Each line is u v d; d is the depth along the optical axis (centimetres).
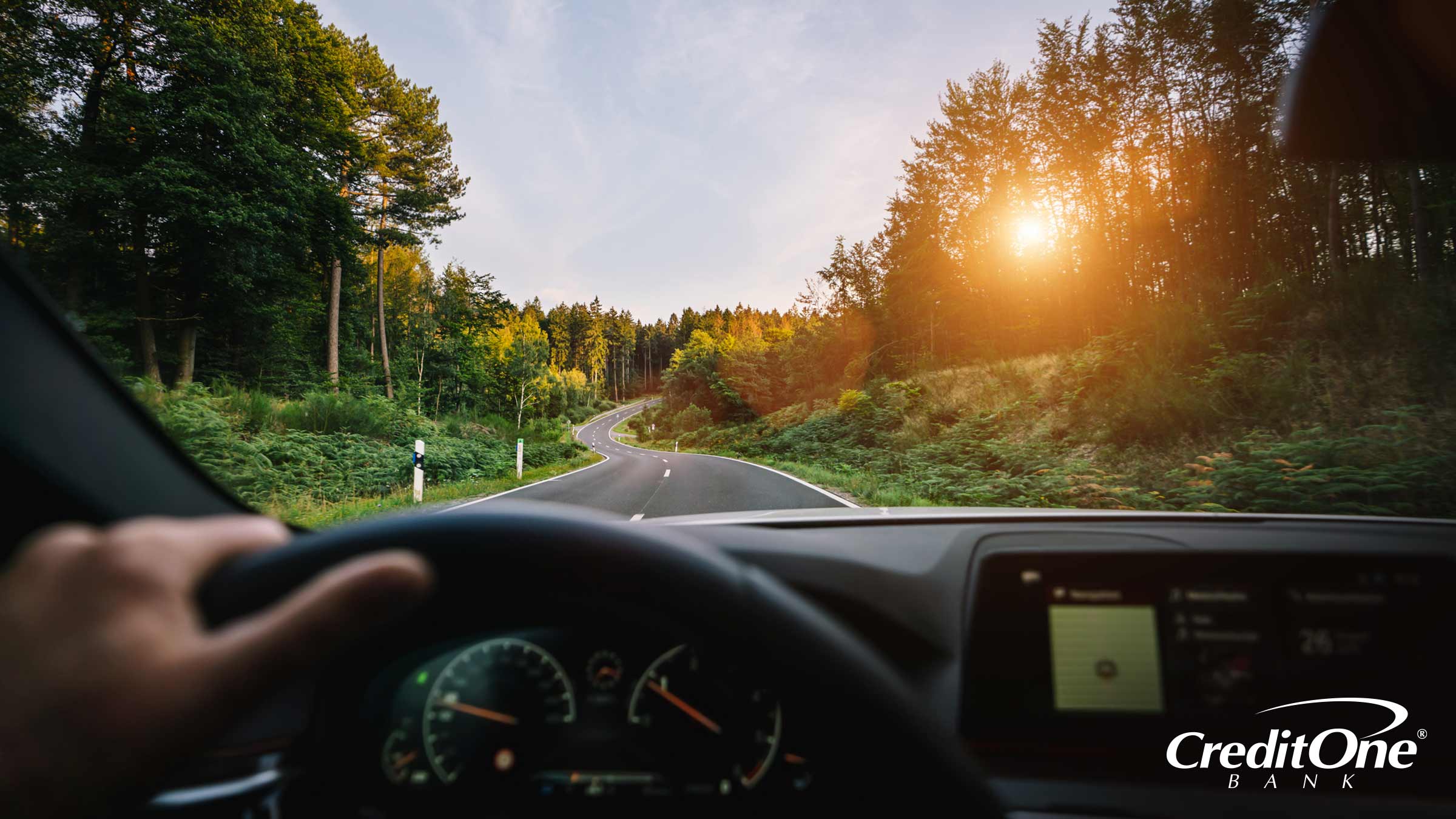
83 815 30
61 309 118
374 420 1900
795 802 108
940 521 177
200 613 57
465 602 92
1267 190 1580
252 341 2486
